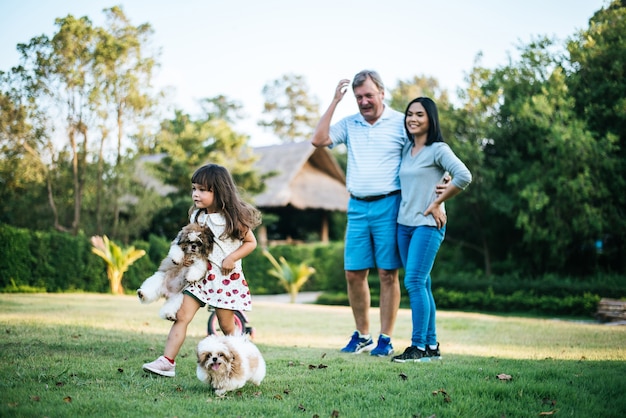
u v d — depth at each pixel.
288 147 31.17
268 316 10.98
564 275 20.30
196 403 3.75
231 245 4.64
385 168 6.07
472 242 22.78
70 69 22.23
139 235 24.81
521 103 19.05
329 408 3.73
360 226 6.17
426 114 5.69
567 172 18.09
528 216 18.64
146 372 4.50
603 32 19.08
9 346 5.50
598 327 9.84
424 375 4.65
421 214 5.68
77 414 3.43
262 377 4.30
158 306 11.89
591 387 4.29
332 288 25.03
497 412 3.69
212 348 3.93
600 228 17.56
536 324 10.17
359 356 5.83
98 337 6.39
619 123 18.72
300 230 33.50
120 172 23.44
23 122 22.33
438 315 12.27
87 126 23.11
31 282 17.95
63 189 24.31
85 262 19.22
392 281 6.06
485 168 20.17
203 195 4.61
